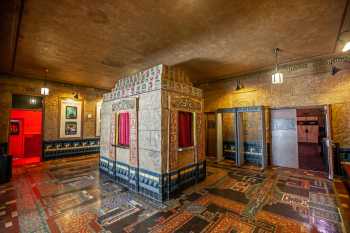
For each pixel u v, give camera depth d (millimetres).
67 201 3385
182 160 3951
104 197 3572
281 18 3035
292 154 5691
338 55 4730
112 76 6645
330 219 2678
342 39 3799
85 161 7051
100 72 6129
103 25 3225
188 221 2674
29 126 8094
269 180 4488
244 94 6559
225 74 6527
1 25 3150
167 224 2602
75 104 8031
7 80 6281
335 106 4836
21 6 2662
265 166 5695
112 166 4758
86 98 8406
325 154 5266
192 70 6023
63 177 4906
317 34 3588
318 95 5066
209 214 2871
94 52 4410
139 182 3869
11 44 3900
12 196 3611
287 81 5586
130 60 4973
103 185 4273
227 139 7141
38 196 3609
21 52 4359
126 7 2729
